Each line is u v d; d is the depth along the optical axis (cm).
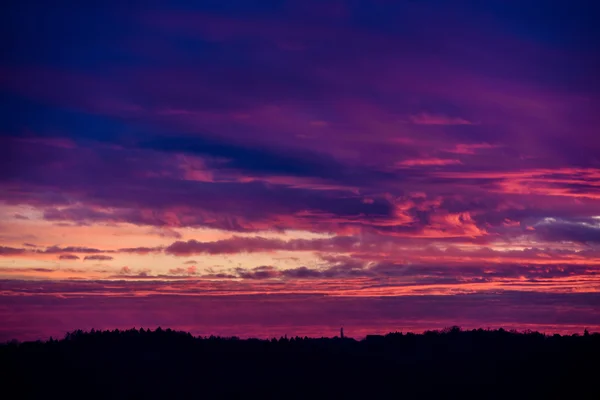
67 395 9244
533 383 9794
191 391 9888
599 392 9188
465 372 10481
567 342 10756
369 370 10769
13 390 9150
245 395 9900
